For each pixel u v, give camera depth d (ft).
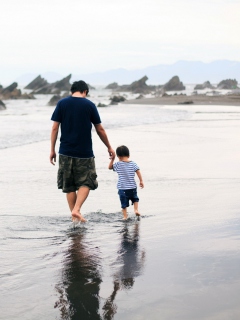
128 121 79.30
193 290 10.36
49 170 32.01
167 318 9.07
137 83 378.53
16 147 45.27
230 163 33.94
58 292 10.85
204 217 18.22
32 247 15.08
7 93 241.35
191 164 33.58
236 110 108.17
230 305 9.43
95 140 50.52
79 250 14.55
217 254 12.96
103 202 22.66
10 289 11.14
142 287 10.84
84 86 19.75
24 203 22.35
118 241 15.44
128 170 20.11
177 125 69.00
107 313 9.52
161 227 17.11
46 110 134.10
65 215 20.02
